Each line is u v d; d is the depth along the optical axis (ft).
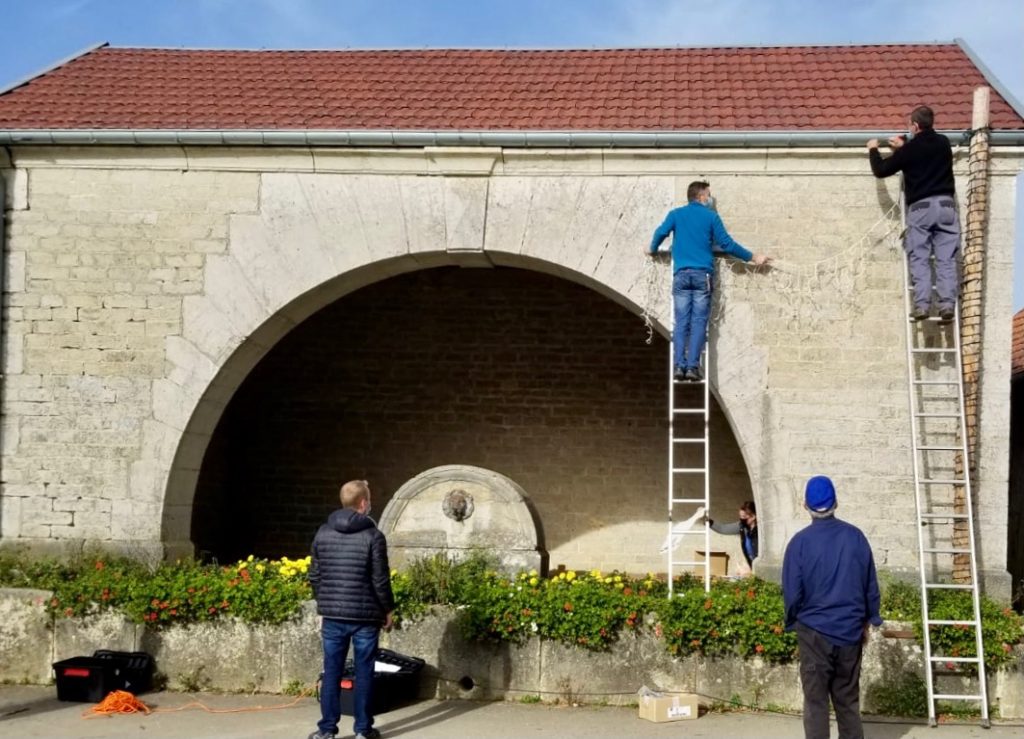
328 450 46.55
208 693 29.81
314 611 29.86
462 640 29.27
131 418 33.65
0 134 33.50
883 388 31.48
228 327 33.68
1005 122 31.50
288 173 33.78
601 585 30.04
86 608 30.68
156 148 33.81
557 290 46.06
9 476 33.73
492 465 45.73
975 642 27.63
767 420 31.73
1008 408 30.66
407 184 33.47
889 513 31.17
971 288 30.60
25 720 26.89
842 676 22.09
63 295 34.04
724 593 29.27
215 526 45.52
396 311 46.78
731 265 32.12
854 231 31.99
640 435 45.11
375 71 39.09
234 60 40.83
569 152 32.71
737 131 31.96
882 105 33.60
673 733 25.84
